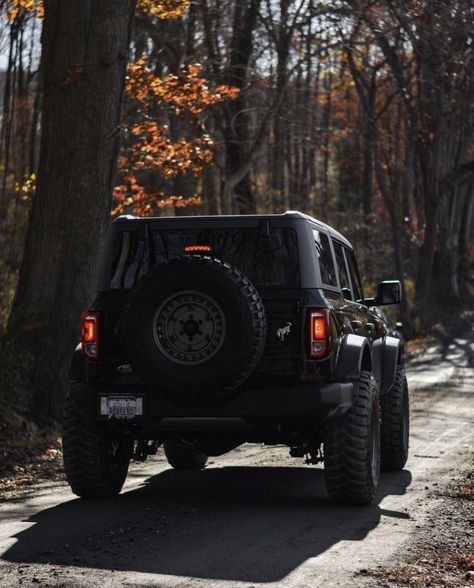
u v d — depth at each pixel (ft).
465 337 124.06
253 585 18.04
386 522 24.66
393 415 33.42
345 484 26.53
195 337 24.44
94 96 47.03
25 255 47.70
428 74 136.67
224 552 20.80
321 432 27.50
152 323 24.56
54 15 47.24
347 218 179.42
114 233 27.32
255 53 106.32
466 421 48.78
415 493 29.25
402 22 103.71
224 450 29.27
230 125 98.99
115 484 28.63
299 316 25.52
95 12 46.98
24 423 42.37
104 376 26.27
